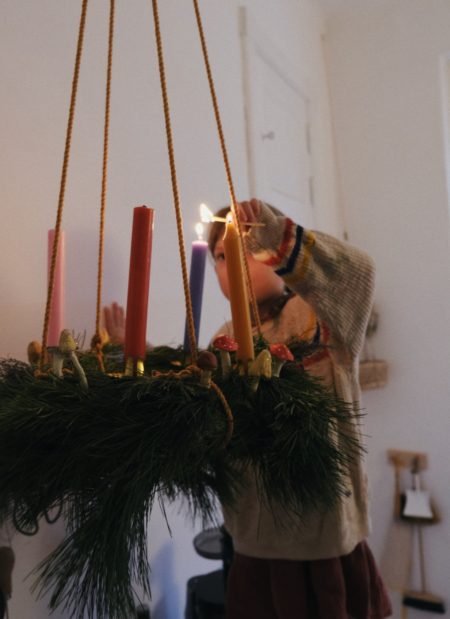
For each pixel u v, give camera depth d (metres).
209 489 0.52
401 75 1.77
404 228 1.76
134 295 0.43
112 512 0.34
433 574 1.65
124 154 0.87
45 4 0.73
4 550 0.58
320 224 1.73
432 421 1.68
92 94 0.81
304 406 0.40
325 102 1.88
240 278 0.43
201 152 1.09
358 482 0.68
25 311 0.67
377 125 1.82
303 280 0.57
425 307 1.71
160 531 0.90
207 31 1.14
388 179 1.80
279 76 1.52
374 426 1.77
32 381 0.42
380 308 1.79
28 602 0.64
